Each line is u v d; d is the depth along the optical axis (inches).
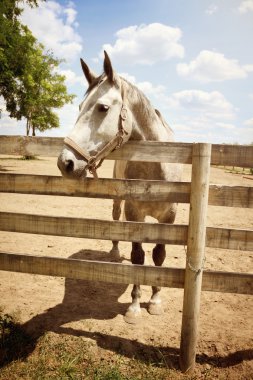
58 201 343.0
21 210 279.4
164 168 107.7
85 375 82.7
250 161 80.6
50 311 116.0
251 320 115.8
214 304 128.3
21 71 599.5
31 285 138.8
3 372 82.5
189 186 83.9
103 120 85.8
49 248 185.6
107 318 113.0
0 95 614.2
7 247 182.4
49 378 80.5
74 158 82.0
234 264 172.2
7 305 118.6
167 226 86.3
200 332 106.5
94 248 191.5
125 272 89.7
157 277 88.4
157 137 107.0
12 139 90.9
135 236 88.3
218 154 81.6
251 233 83.0
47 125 1067.9
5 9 532.4
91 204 334.6
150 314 117.6
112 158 89.6
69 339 97.0
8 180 92.3
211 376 84.7
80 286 140.6
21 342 94.2
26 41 584.4
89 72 92.7
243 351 94.9
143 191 86.4
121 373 83.5
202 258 83.2
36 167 698.2
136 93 97.2
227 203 83.6
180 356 87.1
